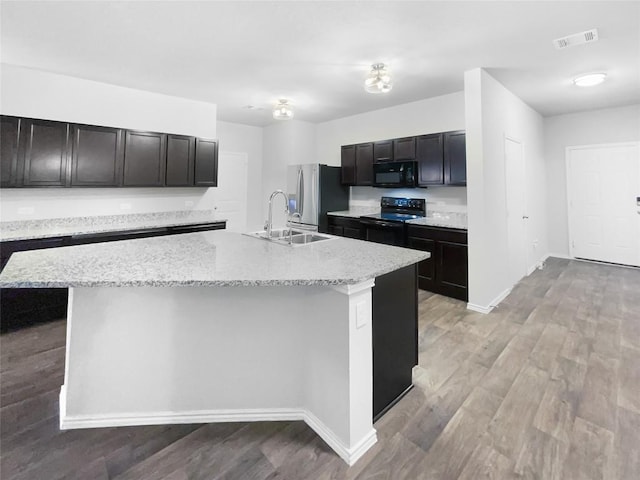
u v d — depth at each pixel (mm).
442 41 2779
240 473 1462
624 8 2295
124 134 3830
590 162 5301
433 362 2408
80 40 2770
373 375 1765
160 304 1769
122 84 3893
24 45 2855
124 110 4008
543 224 5621
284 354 1817
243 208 6328
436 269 3988
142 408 1788
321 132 6129
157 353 1780
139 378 1778
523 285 4297
